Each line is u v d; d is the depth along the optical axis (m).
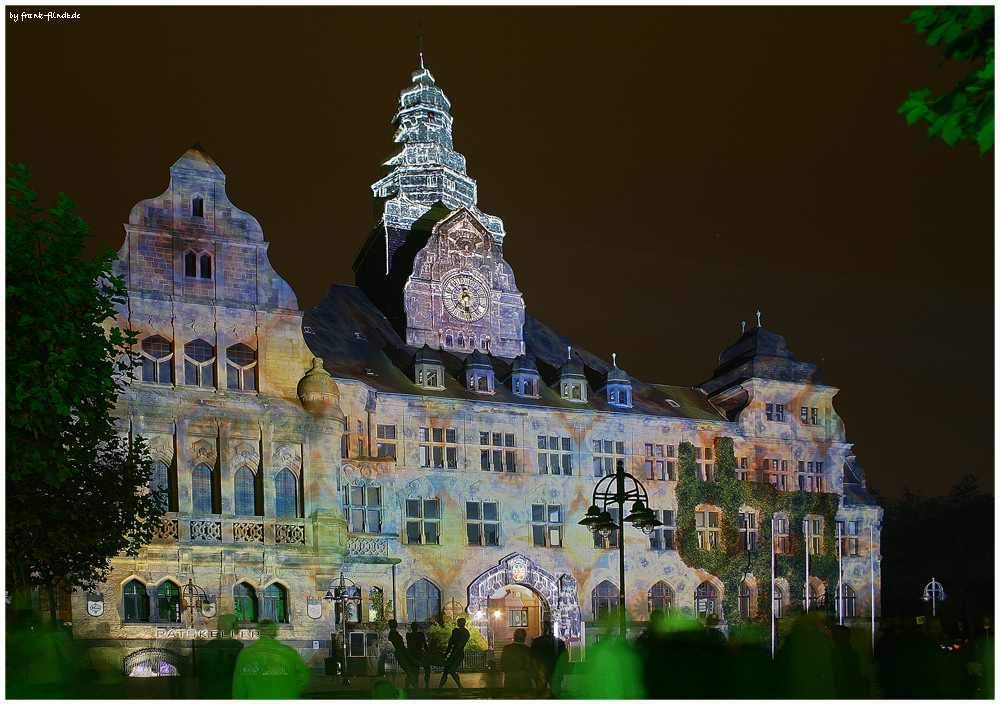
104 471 38.19
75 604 53.62
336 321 73.00
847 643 24.58
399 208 79.88
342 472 64.62
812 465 81.06
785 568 77.75
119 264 59.38
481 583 67.56
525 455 71.38
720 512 76.50
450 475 68.56
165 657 54.34
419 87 84.38
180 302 60.12
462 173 85.19
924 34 12.78
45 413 30.73
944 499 117.44
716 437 77.69
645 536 73.56
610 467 73.88
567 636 69.56
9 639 30.98
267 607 58.41
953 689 26.36
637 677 22.97
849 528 82.31
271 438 60.16
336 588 58.16
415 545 66.31
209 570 57.16
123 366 35.56
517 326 78.06
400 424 68.06
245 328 61.41
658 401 79.31
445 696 33.12
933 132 12.49
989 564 110.94
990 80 12.01
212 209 62.09
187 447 58.38
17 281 30.47
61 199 32.06
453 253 76.44
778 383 80.75
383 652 61.97
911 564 116.06
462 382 72.12
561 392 75.00
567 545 71.19
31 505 34.19
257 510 59.50
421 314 74.81
